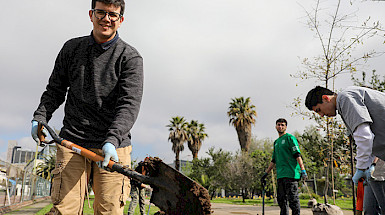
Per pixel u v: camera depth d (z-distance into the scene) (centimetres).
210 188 3022
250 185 2705
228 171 2905
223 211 1016
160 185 189
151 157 196
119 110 211
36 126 218
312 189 2564
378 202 303
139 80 225
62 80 237
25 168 1284
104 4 210
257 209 1146
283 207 476
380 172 298
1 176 965
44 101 232
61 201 204
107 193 211
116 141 197
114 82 222
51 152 3588
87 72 221
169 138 3350
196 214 181
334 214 620
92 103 221
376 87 1005
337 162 1063
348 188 2711
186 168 3381
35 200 1573
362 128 258
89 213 759
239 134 3397
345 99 269
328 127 948
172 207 187
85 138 220
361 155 262
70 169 208
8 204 991
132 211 593
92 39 221
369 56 832
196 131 3431
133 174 192
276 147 501
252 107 3447
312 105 301
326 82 895
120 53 224
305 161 1905
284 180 473
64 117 233
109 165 194
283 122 502
